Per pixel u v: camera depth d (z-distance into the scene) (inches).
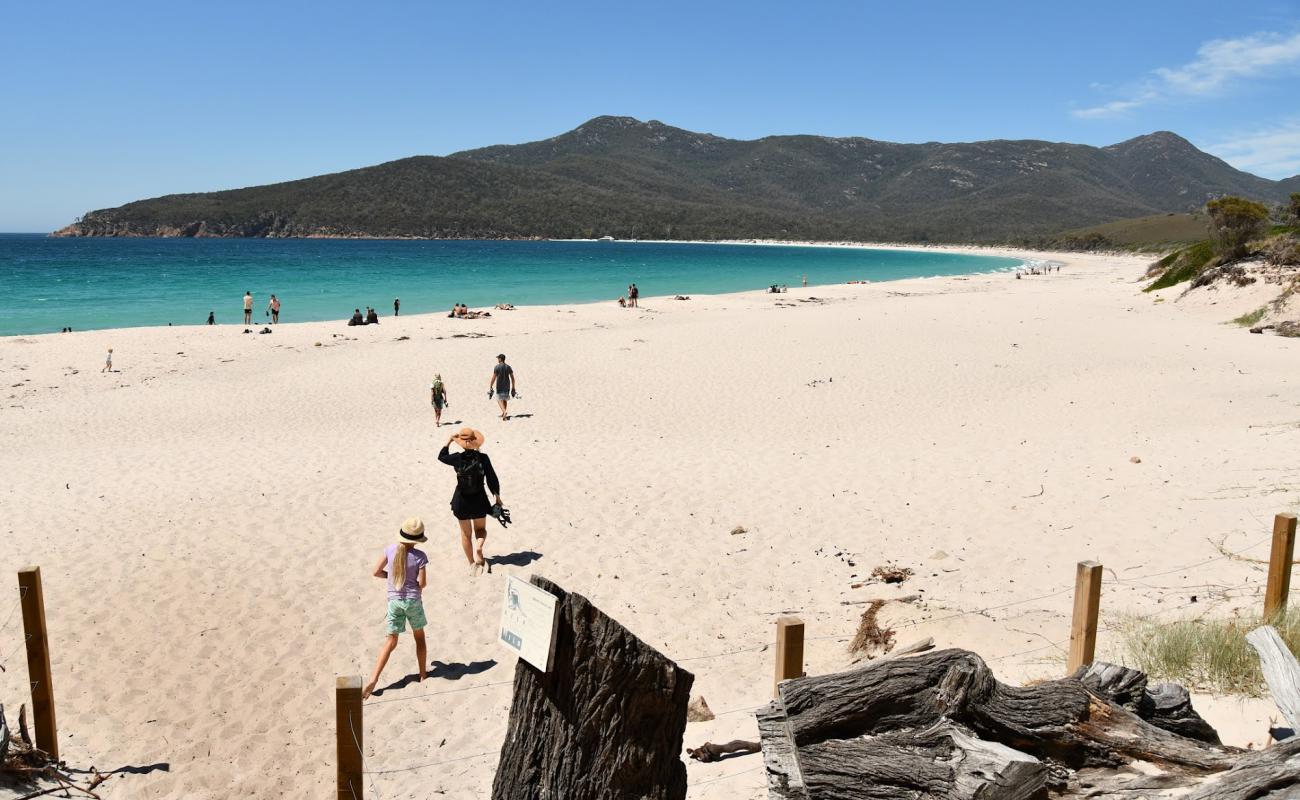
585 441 634.2
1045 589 340.5
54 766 229.3
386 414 751.7
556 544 418.0
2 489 507.2
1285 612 256.4
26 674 291.3
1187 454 528.1
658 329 1272.1
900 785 138.6
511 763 150.3
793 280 3016.7
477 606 351.6
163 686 286.7
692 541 421.4
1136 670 171.2
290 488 508.4
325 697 283.6
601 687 142.3
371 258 4392.2
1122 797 141.5
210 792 231.6
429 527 443.5
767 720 147.9
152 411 768.9
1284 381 779.4
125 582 366.9
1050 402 745.6
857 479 521.3
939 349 1047.0
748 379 879.7
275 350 1107.3
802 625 181.9
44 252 4940.9
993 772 134.4
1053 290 2132.1
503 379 719.7
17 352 1072.8
